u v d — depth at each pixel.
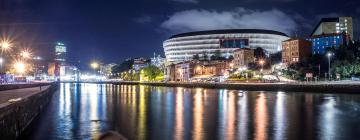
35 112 57.88
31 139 38.59
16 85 101.50
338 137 39.97
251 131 43.72
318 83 135.25
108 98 111.81
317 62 183.75
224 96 118.69
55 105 83.44
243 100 97.62
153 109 72.06
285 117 57.38
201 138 39.44
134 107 77.19
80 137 40.09
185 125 48.75
